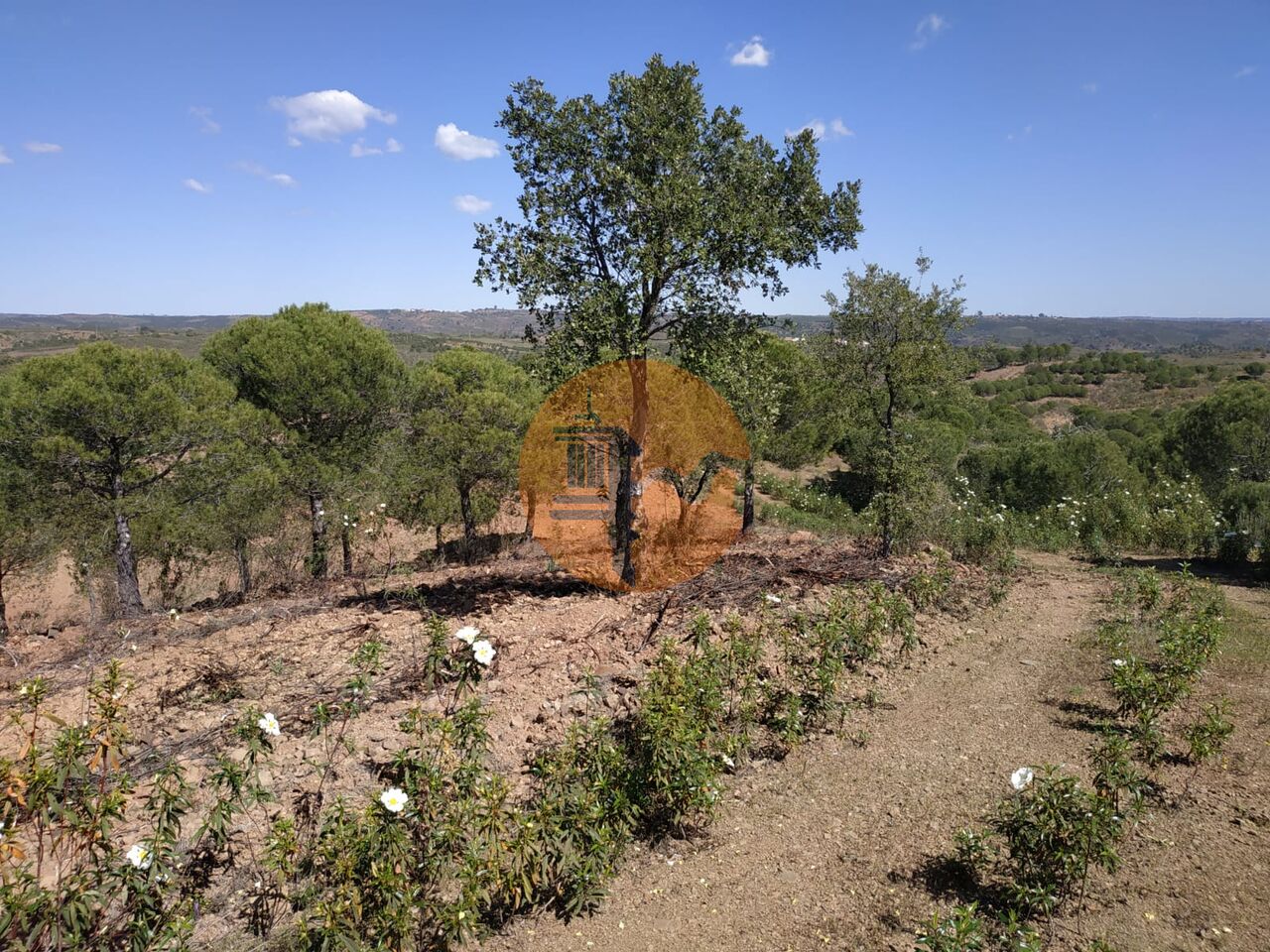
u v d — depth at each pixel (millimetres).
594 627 7941
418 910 3762
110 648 8359
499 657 6906
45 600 14320
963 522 12961
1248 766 5242
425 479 13758
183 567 13406
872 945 3629
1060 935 3600
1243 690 6613
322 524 13477
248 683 6668
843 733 5926
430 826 3844
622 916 3934
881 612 7254
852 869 4246
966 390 11367
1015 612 9344
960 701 6535
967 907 3205
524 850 3715
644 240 8383
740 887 4137
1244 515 13219
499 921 3875
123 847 4027
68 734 3535
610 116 8727
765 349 10266
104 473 12047
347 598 10203
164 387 11773
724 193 8664
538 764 4426
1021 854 3852
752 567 10750
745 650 5977
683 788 4438
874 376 11352
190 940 3613
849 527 15789
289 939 3582
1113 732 5750
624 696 5898
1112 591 10039
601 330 8305
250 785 3969
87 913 3084
